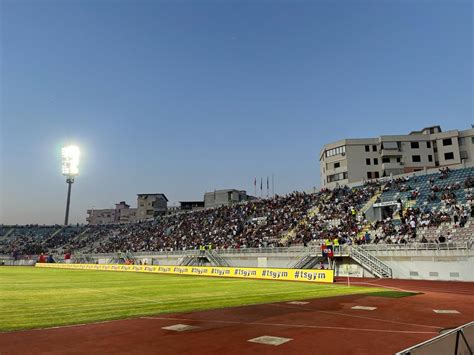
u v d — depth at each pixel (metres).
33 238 107.81
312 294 25.08
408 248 39.69
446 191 48.41
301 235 54.44
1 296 23.50
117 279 40.38
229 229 68.00
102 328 13.14
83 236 104.88
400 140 75.69
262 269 42.84
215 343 10.97
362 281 37.22
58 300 21.50
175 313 16.73
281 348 10.43
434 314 16.73
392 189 55.31
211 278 42.72
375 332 12.69
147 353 9.83
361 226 50.41
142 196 129.25
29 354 9.65
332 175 79.44
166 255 67.88
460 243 37.12
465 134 73.12
